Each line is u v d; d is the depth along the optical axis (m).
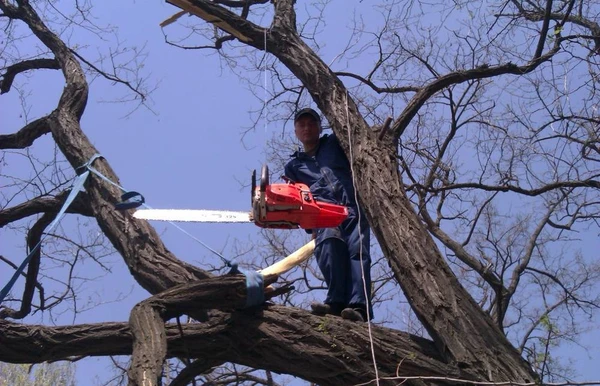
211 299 4.44
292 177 5.16
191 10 5.71
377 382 3.96
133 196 4.28
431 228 6.85
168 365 6.58
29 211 6.51
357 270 4.62
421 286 4.33
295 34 5.97
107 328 4.83
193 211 3.97
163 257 5.30
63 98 6.79
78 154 6.12
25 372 9.31
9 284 4.20
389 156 5.04
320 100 5.48
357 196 4.82
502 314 6.48
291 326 4.39
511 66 5.86
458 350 4.11
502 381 3.97
